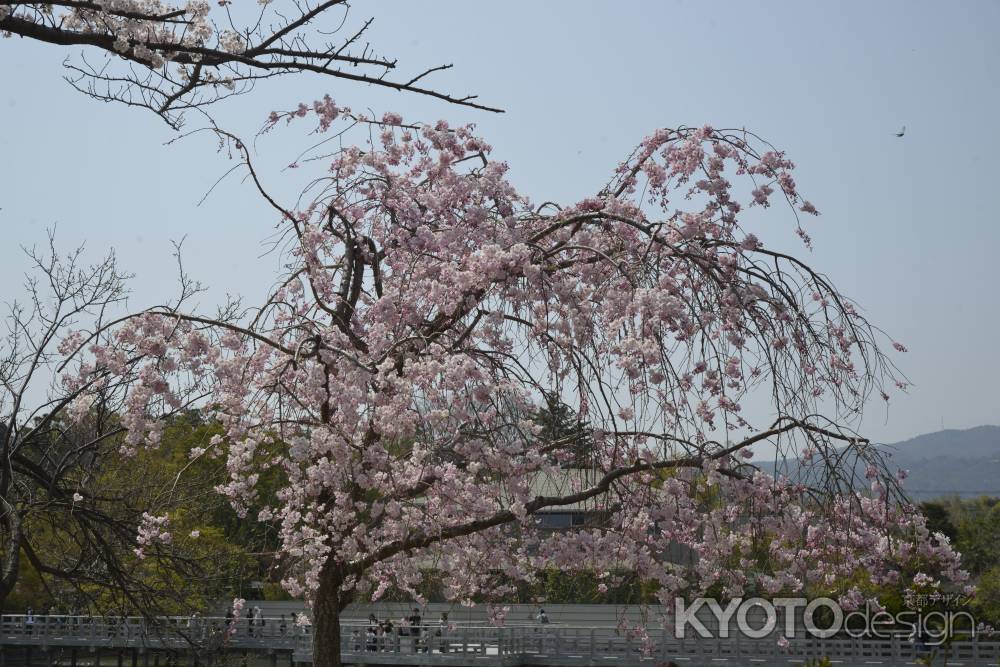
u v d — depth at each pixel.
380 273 11.61
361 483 9.56
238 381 10.59
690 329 9.06
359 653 25.52
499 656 24.58
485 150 11.39
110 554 10.77
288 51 6.70
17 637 29.69
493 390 9.21
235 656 27.33
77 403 9.60
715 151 10.45
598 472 9.71
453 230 10.77
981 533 33.41
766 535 10.32
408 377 9.55
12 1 6.26
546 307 9.21
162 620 12.01
